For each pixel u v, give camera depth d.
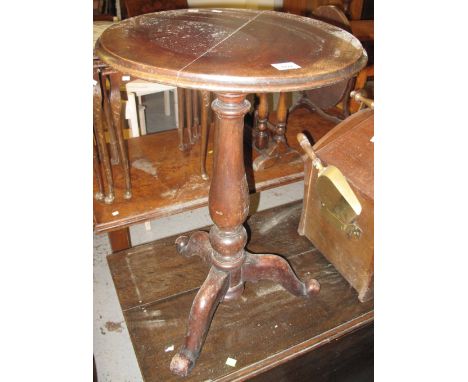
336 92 1.53
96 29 1.33
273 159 1.44
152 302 1.03
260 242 1.22
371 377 1.13
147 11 1.86
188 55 0.62
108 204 1.21
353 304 1.03
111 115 1.16
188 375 0.86
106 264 1.46
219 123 0.75
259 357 0.90
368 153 0.91
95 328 1.22
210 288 0.89
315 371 1.02
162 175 1.37
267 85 0.55
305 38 0.73
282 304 1.03
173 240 1.23
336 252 1.08
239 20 0.84
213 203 0.83
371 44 1.83
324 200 0.97
